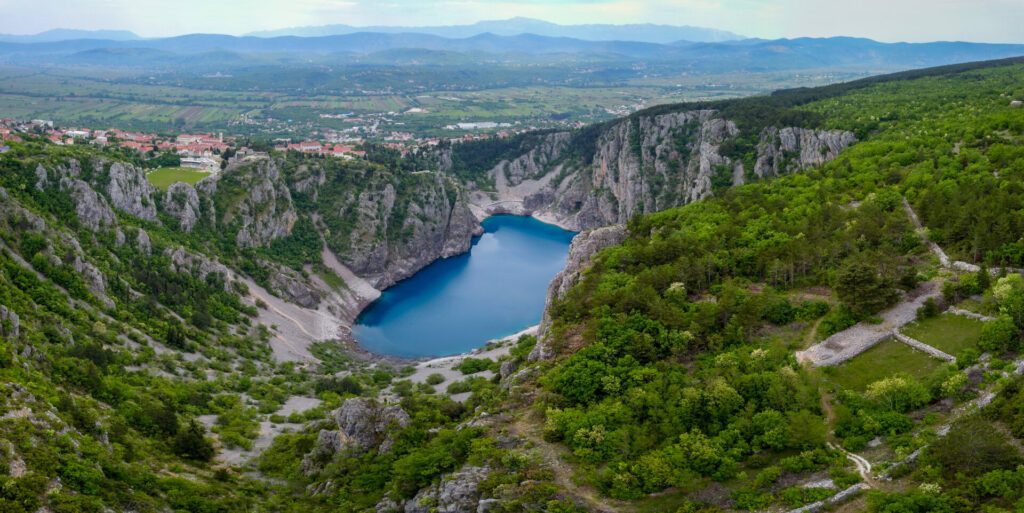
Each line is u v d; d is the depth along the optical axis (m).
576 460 77.75
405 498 82.00
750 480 70.00
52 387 98.94
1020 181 123.75
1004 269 94.50
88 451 83.00
